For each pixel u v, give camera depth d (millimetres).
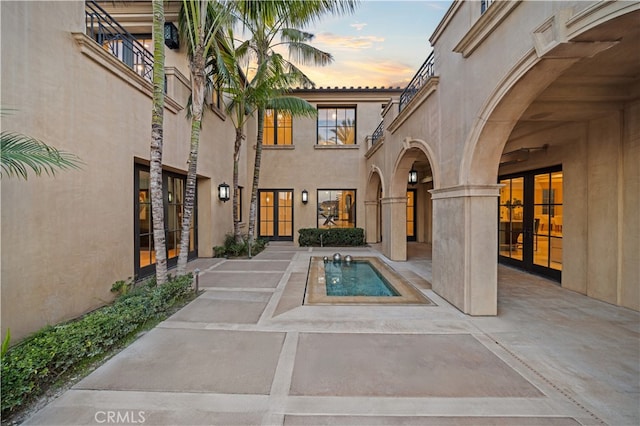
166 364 3092
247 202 14062
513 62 3525
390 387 2723
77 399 2531
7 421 2266
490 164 4465
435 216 5777
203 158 9273
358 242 13211
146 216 6812
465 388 2713
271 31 9617
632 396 2605
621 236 4914
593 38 2727
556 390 2689
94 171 4723
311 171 14312
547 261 7020
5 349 2520
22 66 3510
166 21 9523
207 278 6949
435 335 3834
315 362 3148
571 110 4875
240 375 2900
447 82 5238
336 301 5191
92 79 4652
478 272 4531
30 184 3619
